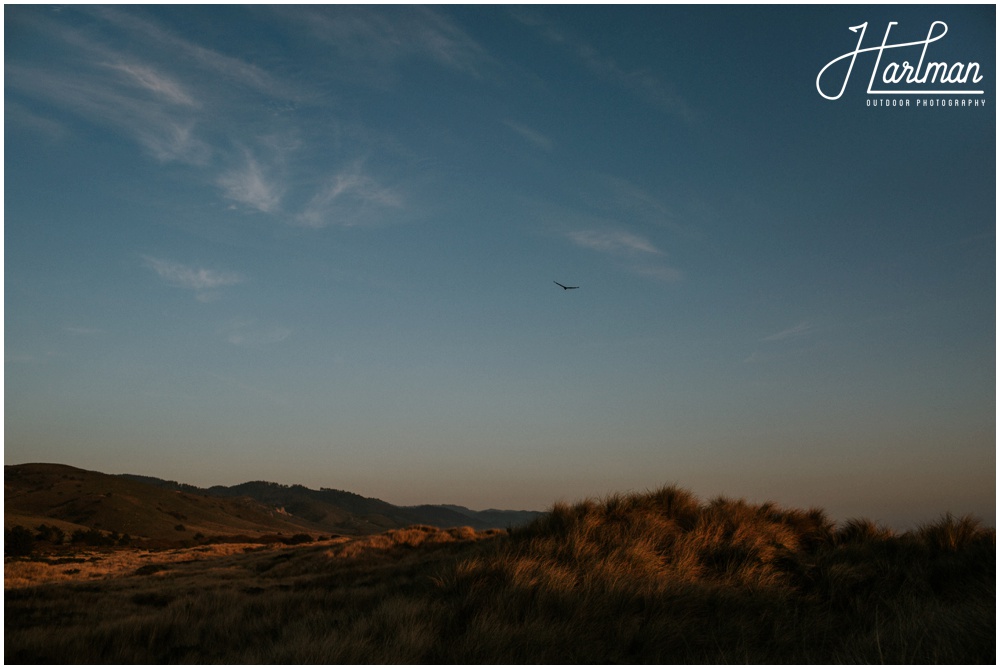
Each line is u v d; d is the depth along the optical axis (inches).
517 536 589.3
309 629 370.3
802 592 437.1
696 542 513.7
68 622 522.0
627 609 374.6
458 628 356.5
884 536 555.2
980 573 420.5
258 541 4940.9
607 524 565.6
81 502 7785.4
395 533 1370.6
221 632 410.9
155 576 1286.9
